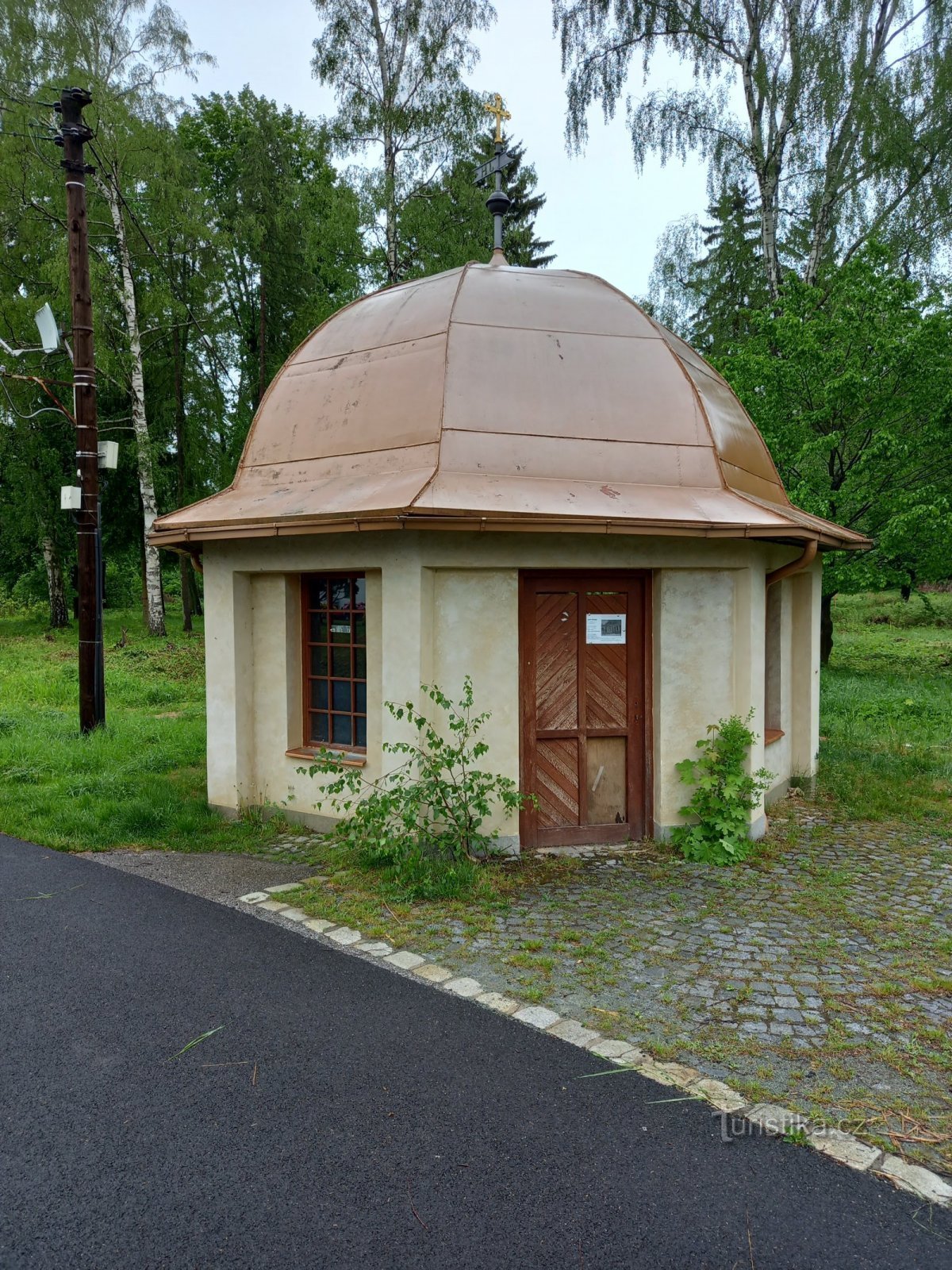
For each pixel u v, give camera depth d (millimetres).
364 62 18734
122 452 22656
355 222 19219
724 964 4199
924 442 13719
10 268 19516
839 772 8547
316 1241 2373
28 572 31906
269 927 4668
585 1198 2551
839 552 14031
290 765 6711
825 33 15188
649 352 6672
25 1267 2271
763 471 7500
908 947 4434
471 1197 2549
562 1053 3369
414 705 5629
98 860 5930
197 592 32344
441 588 5738
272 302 25250
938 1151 2779
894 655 18312
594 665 6219
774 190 16672
